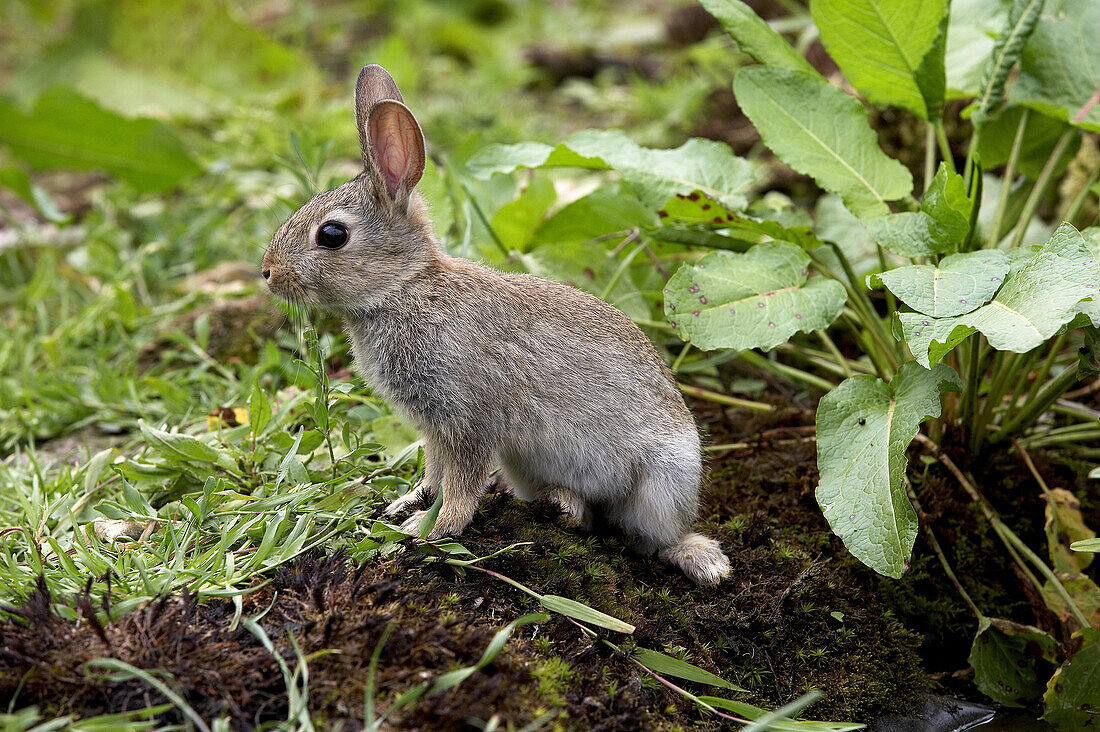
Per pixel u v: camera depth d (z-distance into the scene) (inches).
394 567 170.9
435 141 402.9
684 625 187.0
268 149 383.6
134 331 295.3
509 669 152.8
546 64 483.5
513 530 192.5
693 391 256.5
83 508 200.8
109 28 469.4
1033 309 166.1
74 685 141.8
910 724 193.3
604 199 269.9
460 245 273.9
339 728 137.7
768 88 221.9
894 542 178.9
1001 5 267.4
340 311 198.2
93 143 352.5
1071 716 193.5
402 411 196.4
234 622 152.4
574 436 193.5
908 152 322.7
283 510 176.9
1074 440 244.5
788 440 245.3
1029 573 215.0
